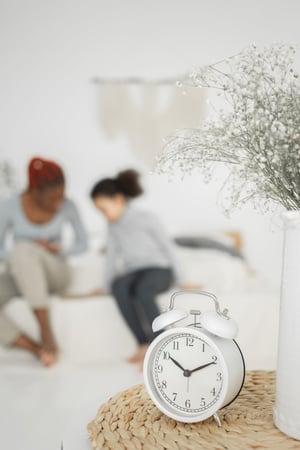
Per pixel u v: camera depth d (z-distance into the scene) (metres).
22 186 3.40
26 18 3.40
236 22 3.40
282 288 1.07
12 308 2.99
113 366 2.93
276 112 1.06
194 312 1.13
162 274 3.06
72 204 3.41
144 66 3.44
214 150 1.12
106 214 3.27
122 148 3.48
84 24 3.42
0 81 3.42
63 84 3.44
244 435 1.04
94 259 3.28
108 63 3.44
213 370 1.08
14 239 3.26
